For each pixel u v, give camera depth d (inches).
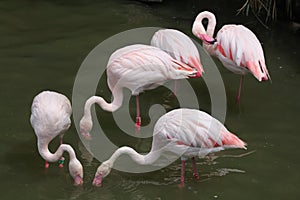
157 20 585.6
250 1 570.9
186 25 574.9
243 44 419.5
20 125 397.4
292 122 411.2
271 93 450.0
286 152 377.7
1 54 497.7
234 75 478.0
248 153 377.1
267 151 378.9
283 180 350.0
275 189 342.0
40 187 339.6
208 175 355.3
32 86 446.6
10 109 414.0
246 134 397.1
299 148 381.7
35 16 586.2
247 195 336.8
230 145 342.0
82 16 590.2
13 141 380.8
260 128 404.5
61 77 463.2
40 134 346.9
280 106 431.8
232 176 354.3
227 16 599.5
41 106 351.6
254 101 439.5
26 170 354.3
